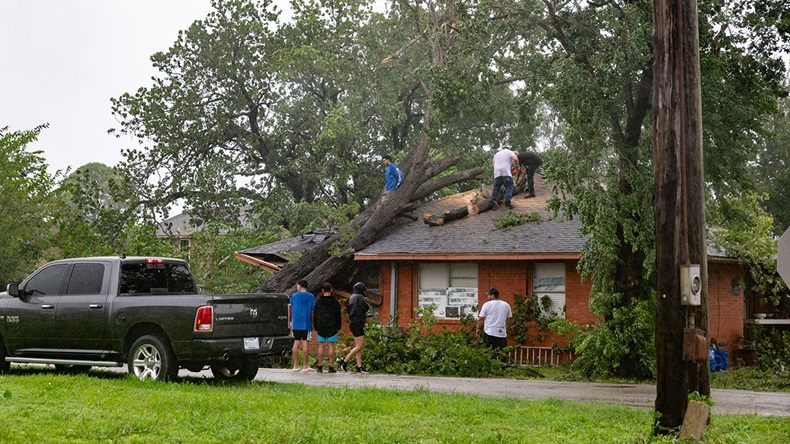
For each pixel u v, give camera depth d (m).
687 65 9.21
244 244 32.97
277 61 41.31
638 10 18.84
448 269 25.59
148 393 11.53
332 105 41.38
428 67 24.36
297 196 44.03
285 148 43.94
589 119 18.73
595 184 18.73
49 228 30.66
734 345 24.69
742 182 19.66
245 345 13.26
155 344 13.33
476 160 39.03
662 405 8.92
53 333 14.19
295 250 29.42
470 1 22.09
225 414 9.66
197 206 41.59
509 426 9.64
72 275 14.38
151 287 14.45
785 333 25.16
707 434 8.54
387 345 20.38
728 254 22.77
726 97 18.88
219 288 29.89
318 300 18.42
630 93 19.34
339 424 9.27
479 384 16.36
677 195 9.01
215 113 42.78
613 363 18.94
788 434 9.47
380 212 27.56
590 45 19.45
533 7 19.92
